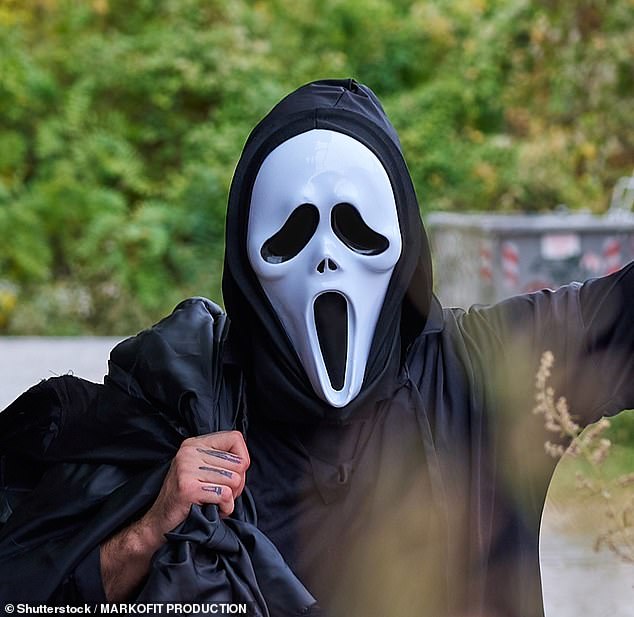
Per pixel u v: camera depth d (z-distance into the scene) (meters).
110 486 6.37
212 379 6.42
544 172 33.53
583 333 6.60
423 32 40.62
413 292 6.46
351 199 6.02
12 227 34.62
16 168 36.41
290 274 6.03
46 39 38.88
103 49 38.03
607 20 29.77
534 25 32.19
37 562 6.13
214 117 37.94
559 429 6.32
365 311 6.05
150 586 5.71
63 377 6.79
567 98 30.64
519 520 6.40
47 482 6.51
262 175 6.20
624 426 14.50
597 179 31.30
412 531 6.18
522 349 6.54
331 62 39.50
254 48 39.12
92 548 6.09
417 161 36.75
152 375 6.45
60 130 36.84
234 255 6.28
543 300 6.73
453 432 6.31
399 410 6.30
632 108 30.03
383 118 6.41
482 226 24.42
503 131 37.97
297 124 6.24
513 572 6.34
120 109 38.28
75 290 34.31
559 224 24.17
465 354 6.46
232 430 6.30
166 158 38.16
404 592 6.17
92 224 34.88
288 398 6.13
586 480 6.94
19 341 28.08
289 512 6.22
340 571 6.20
